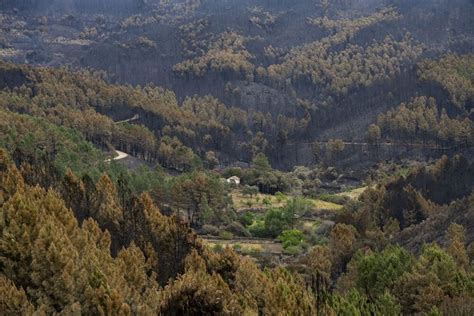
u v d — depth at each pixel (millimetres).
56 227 43344
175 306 40562
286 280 53000
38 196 54375
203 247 63344
